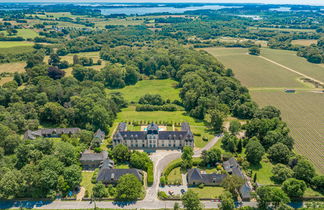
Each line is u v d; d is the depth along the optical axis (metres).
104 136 188.50
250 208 118.62
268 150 162.50
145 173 149.62
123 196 125.25
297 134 194.25
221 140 185.00
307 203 122.62
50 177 127.94
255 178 138.75
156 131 174.50
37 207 123.25
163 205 125.00
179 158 163.75
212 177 138.50
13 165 140.25
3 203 125.75
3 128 167.00
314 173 138.12
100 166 150.62
